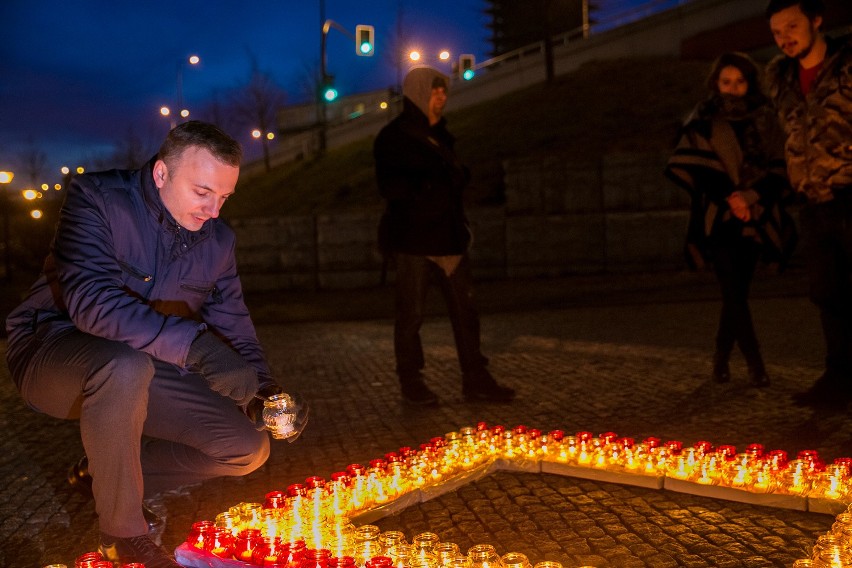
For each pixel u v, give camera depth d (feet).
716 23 98.94
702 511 11.59
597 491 12.70
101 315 9.15
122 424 9.21
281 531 10.44
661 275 54.49
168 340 9.18
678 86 87.04
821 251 18.01
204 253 10.47
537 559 10.18
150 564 9.34
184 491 13.92
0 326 45.91
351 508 11.69
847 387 17.89
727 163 20.04
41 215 97.50
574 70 115.03
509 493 12.79
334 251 64.28
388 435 17.56
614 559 10.07
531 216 59.41
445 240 20.24
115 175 10.03
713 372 21.38
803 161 18.13
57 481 14.87
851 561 8.50
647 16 108.27
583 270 58.18
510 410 19.42
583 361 26.11
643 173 57.47
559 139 80.28
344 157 121.39
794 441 15.29
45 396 9.80
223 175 9.61
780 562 9.73
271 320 47.67
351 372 26.71
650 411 18.43
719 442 15.52
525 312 43.55
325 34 100.73
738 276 20.51
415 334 20.62
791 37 17.79
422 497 12.57
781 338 28.53
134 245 9.95
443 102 20.56
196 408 10.39
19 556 11.02
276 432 9.64
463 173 20.85
